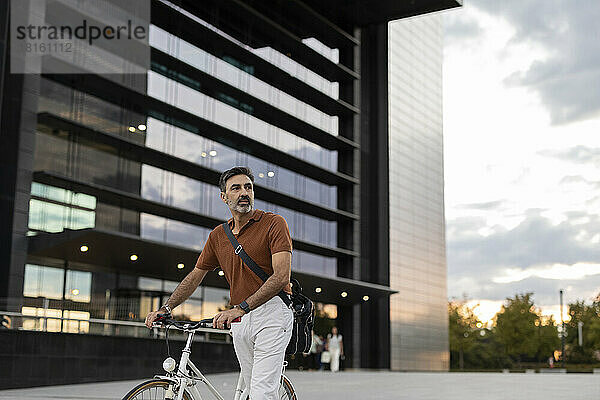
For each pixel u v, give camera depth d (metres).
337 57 40.22
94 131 24.73
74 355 15.37
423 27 45.28
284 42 36.59
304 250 36.12
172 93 28.97
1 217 20.61
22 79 21.52
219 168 31.50
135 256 24.47
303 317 4.75
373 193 38.84
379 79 40.31
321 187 37.75
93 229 20.56
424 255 41.91
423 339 40.69
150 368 17.44
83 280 25.31
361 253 38.06
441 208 44.44
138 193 27.27
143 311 27.31
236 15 33.97
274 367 4.54
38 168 23.47
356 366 37.31
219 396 4.61
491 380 18.03
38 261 23.83
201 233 29.89
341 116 39.75
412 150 42.16
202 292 29.97
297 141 36.00
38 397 11.38
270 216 4.66
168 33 29.75
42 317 15.59
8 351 14.05
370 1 37.50
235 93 32.53
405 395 12.11
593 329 62.78
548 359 68.81
